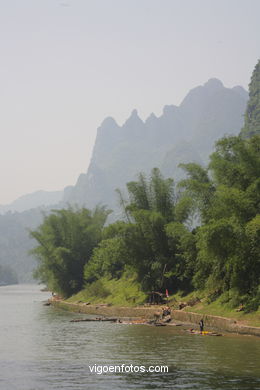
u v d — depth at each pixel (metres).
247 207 41.72
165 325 51.00
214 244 42.97
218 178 47.75
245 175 45.34
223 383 23.86
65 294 93.94
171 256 60.62
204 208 50.62
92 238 93.00
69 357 32.09
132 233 62.28
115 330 47.84
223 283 48.41
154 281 62.69
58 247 90.00
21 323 57.81
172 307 55.97
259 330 38.38
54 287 95.19
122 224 64.75
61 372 27.28
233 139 47.28
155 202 64.31
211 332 41.75
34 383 24.77
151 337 41.19
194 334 42.34
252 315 41.72
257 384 23.61
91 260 87.19
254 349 33.19
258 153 45.91
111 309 65.88
